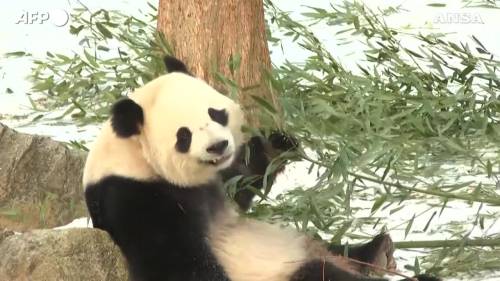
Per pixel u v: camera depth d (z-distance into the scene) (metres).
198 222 10.09
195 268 9.76
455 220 12.73
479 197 11.20
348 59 22.33
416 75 12.76
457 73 12.25
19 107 20.64
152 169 10.00
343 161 10.13
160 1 13.92
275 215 11.05
